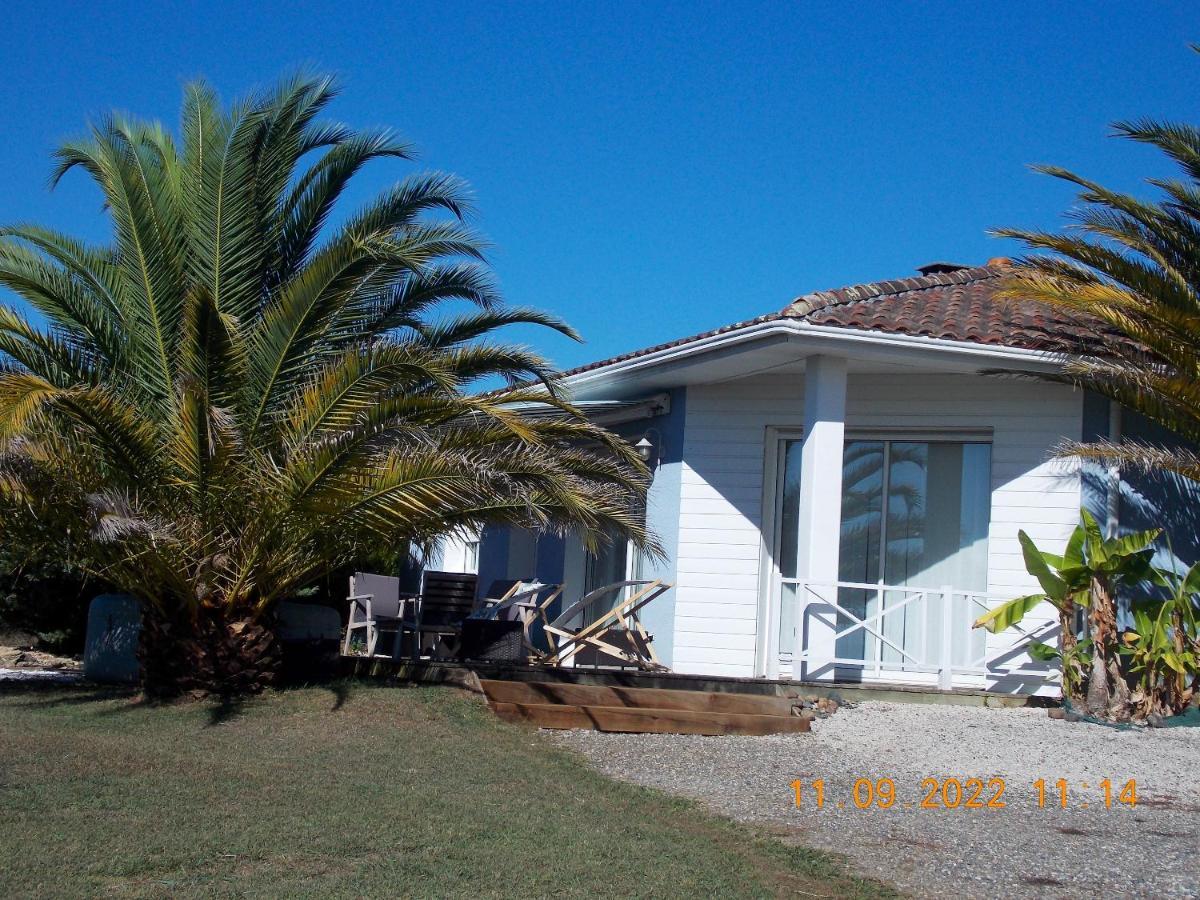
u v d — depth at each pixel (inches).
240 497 425.1
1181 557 504.4
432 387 445.4
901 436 553.0
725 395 582.2
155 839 251.8
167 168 468.4
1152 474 509.4
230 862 241.1
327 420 420.8
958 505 544.1
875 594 552.7
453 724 412.2
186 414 400.2
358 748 370.6
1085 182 494.6
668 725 430.3
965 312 553.9
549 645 570.9
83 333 440.1
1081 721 455.2
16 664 635.5
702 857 268.5
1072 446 486.0
